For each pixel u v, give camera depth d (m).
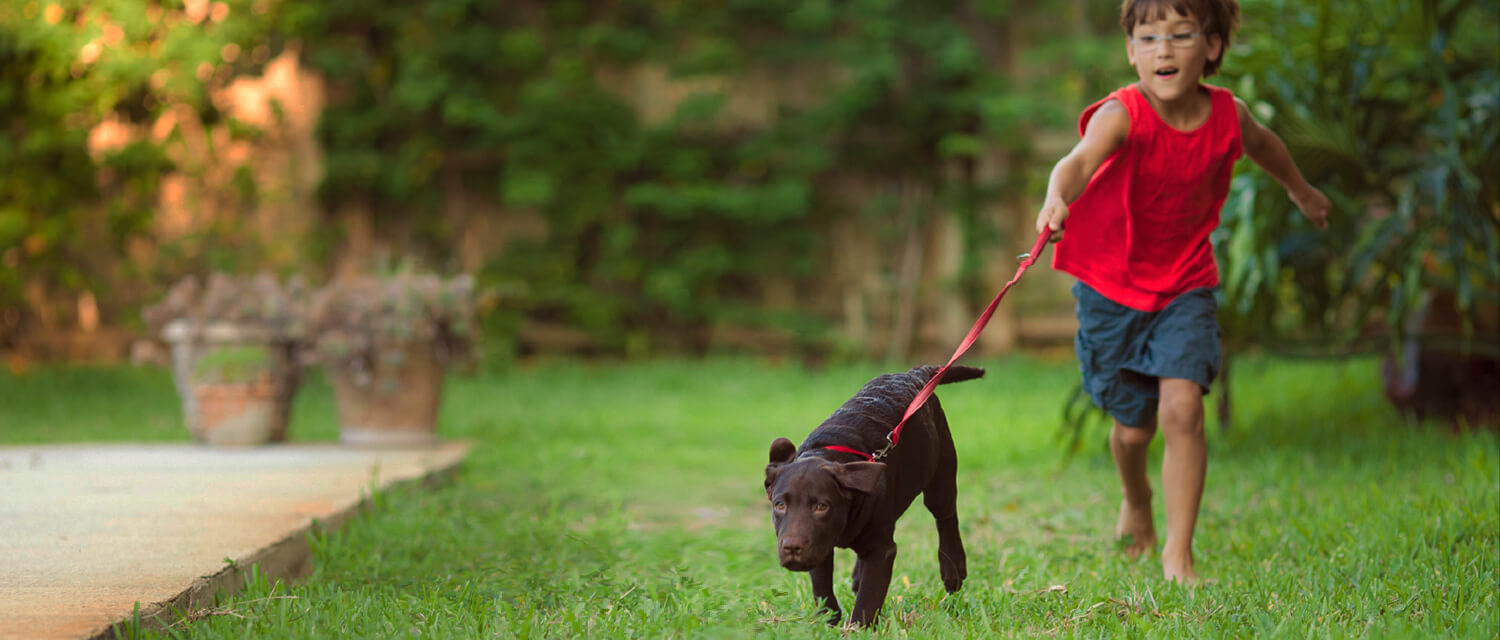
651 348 13.50
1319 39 6.16
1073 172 3.96
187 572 3.50
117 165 12.32
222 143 12.99
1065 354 13.05
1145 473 4.45
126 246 12.80
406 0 13.41
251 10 12.60
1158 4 3.96
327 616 3.25
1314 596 3.38
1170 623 3.22
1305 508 4.80
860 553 3.15
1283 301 7.07
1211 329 4.12
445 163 13.60
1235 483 5.52
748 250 13.57
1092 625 3.28
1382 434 6.74
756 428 8.59
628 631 3.15
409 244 13.48
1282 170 4.43
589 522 5.19
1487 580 3.45
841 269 13.72
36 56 12.16
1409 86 6.77
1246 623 3.22
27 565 3.59
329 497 4.99
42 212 12.32
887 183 13.74
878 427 3.22
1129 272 4.14
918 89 13.66
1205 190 4.12
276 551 3.99
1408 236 6.23
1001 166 13.49
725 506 5.78
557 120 13.30
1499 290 6.72
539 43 13.48
